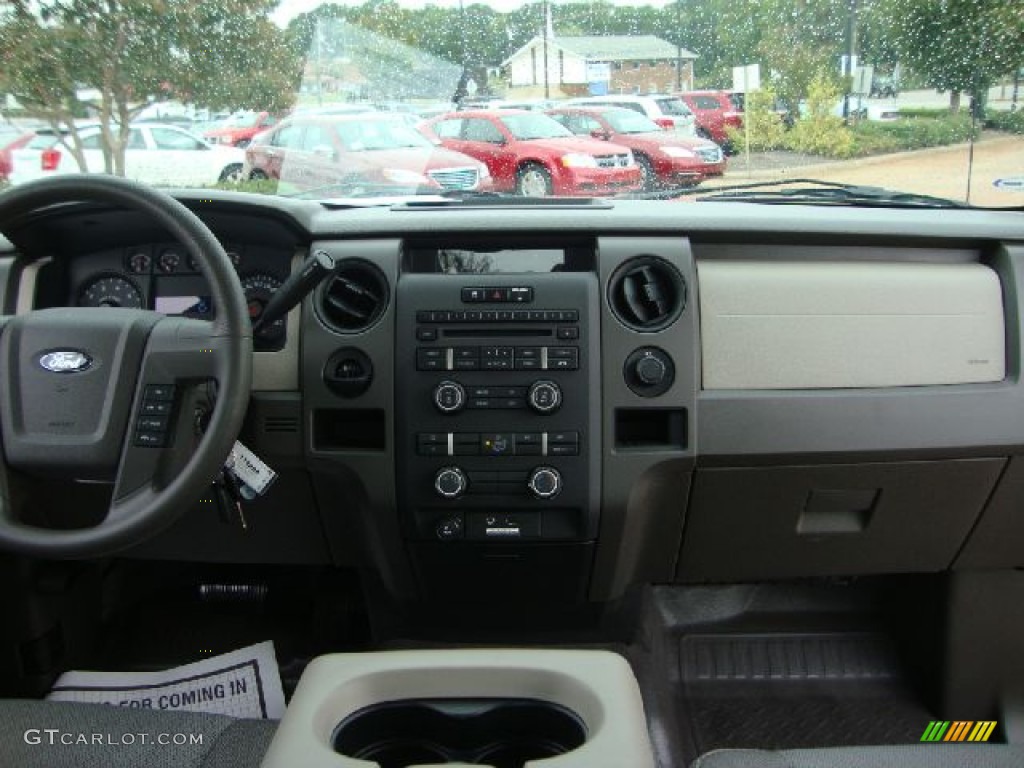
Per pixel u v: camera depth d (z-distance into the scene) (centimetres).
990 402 180
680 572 195
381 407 175
